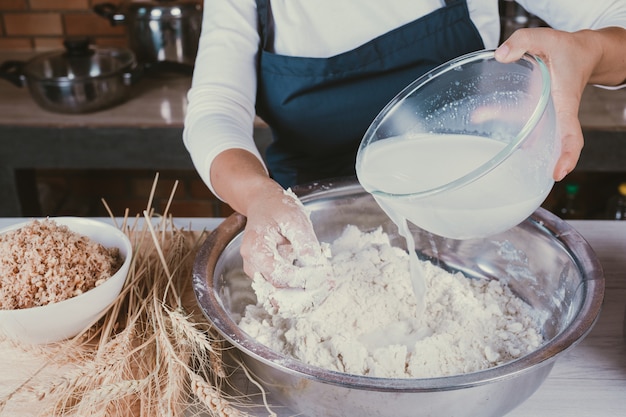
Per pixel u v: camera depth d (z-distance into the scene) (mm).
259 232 919
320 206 1177
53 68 2264
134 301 1069
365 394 771
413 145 1009
